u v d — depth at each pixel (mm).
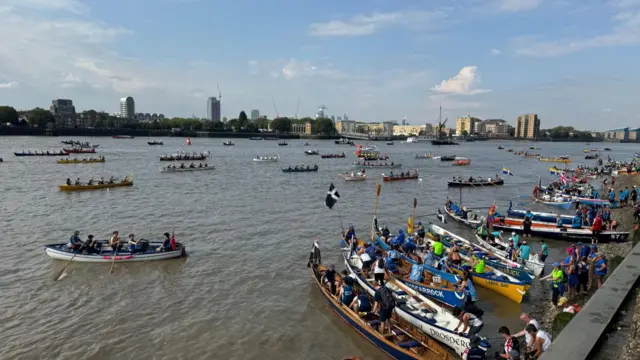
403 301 21406
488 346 17062
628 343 12719
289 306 23281
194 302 23625
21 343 19156
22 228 38969
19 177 74062
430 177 89688
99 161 104250
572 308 20344
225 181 75125
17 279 26516
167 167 87812
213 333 20344
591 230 34875
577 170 93812
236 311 22641
